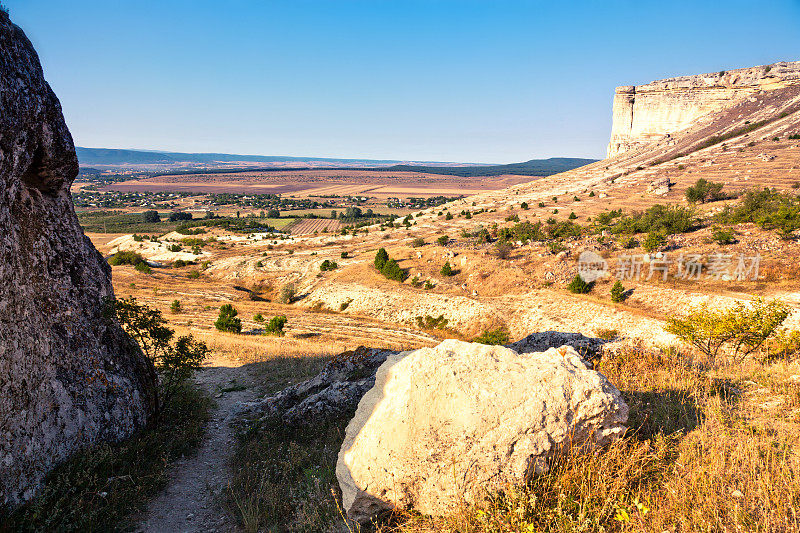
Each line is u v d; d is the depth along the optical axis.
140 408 8.54
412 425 4.31
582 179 129.12
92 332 7.97
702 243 43.94
